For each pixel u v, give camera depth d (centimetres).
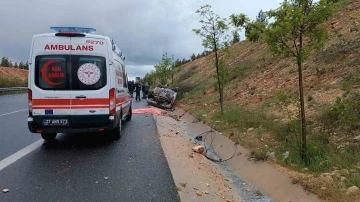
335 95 1043
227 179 693
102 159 708
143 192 509
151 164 675
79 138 953
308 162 663
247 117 1185
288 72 1664
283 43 658
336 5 619
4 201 467
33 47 770
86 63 782
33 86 769
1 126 1159
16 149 795
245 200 568
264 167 707
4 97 3011
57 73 773
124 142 902
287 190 573
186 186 554
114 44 880
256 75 2034
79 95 779
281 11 645
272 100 1376
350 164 601
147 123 1321
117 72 902
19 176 582
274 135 903
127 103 1226
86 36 785
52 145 847
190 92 2928
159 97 2403
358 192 482
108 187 530
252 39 752
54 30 791
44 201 468
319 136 771
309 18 613
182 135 1170
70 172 610
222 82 1418
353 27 1577
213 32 1397
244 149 860
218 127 1185
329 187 520
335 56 1420
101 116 790
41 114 771
